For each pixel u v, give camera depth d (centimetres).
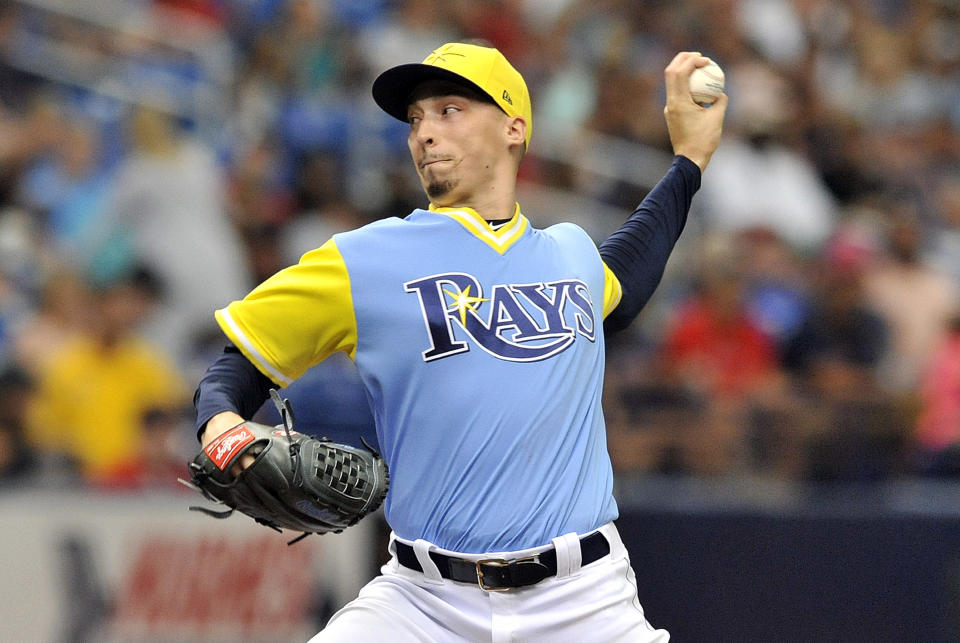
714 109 1234
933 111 4072
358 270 987
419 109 1077
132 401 2417
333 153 3070
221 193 2909
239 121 3147
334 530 993
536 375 991
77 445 2338
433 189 1066
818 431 2288
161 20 3334
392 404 996
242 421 941
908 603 1925
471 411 979
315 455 944
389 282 991
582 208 3216
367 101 3189
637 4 3894
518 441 980
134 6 3353
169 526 2003
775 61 3897
